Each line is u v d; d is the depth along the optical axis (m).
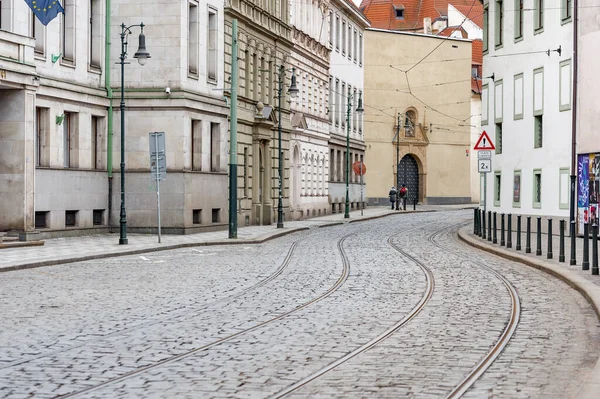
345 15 80.44
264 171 56.78
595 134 38.16
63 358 11.93
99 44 41.91
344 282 21.70
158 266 26.83
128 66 42.94
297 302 17.97
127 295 19.31
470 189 102.38
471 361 11.69
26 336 13.79
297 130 63.62
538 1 45.25
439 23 111.31
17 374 10.86
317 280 22.30
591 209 38.31
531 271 24.62
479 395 9.74
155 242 36.97
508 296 18.80
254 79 54.47
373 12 116.06
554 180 43.06
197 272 24.78
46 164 37.44
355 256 30.25
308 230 50.84
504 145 49.72
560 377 10.73
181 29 42.84
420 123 97.50
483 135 37.50
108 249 32.31
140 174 42.88
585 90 39.25
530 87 46.06
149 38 42.84
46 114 37.41
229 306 17.42
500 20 51.06
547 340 13.37
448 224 56.72
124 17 42.72
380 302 17.84
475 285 20.89
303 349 12.57
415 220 63.66
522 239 39.00
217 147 47.75
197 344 13.02
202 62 45.66
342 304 17.58
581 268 24.03
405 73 96.12
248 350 12.50
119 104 42.50
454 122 99.94
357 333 13.98
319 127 71.12
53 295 19.33
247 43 52.62
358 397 9.62
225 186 48.44
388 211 80.94
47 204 37.31
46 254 29.73
